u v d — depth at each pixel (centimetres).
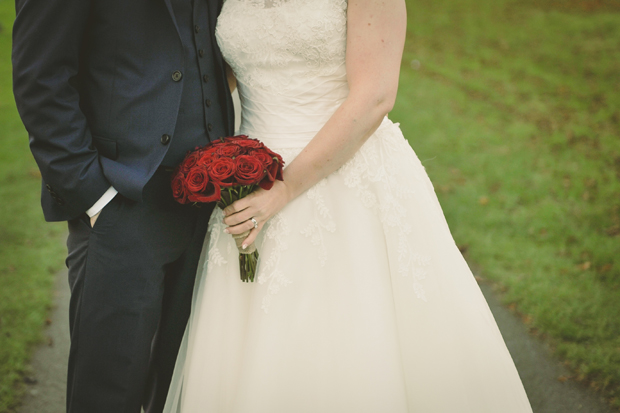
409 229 191
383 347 176
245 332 191
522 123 682
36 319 333
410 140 645
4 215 475
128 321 182
